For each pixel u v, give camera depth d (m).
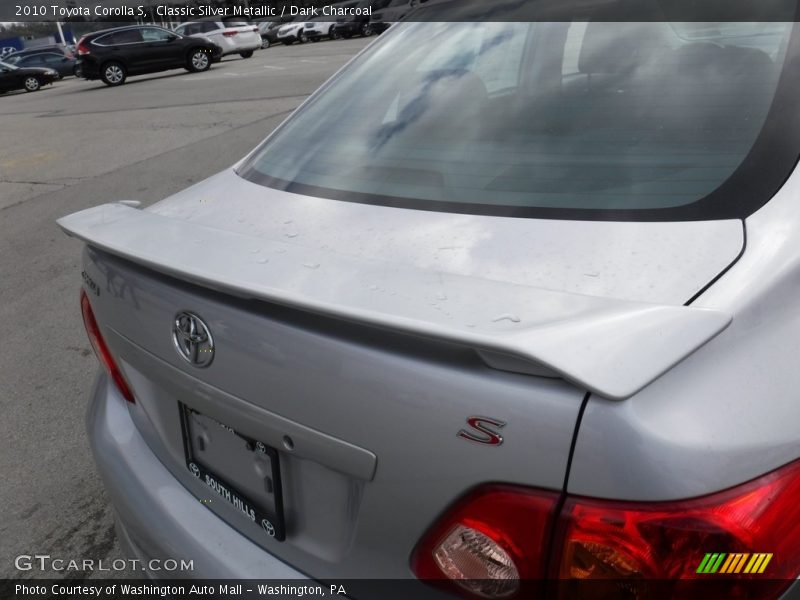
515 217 1.27
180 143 8.95
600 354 0.85
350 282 1.05
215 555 1.36
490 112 1.59
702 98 1.39
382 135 1.68
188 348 1.27
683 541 0.86
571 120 1.47
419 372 0.97
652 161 1.31
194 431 1.44
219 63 23.30
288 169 1.71
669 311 0.93
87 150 9.27
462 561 1.00
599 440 0.87
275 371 1.12
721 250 1.10
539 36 1.71
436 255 1.20
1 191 7.50
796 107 1.29
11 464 2.77
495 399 0.92
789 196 1.17
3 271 5.05
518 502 0.92
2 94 25.09
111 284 1.47
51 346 3.80
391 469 1.02
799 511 0.91
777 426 0.92
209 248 1.25
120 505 1.59
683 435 0.87
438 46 1.90
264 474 1.27
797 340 1.03
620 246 1.14
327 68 16.86
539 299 0.97
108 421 1.73
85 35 19.41
